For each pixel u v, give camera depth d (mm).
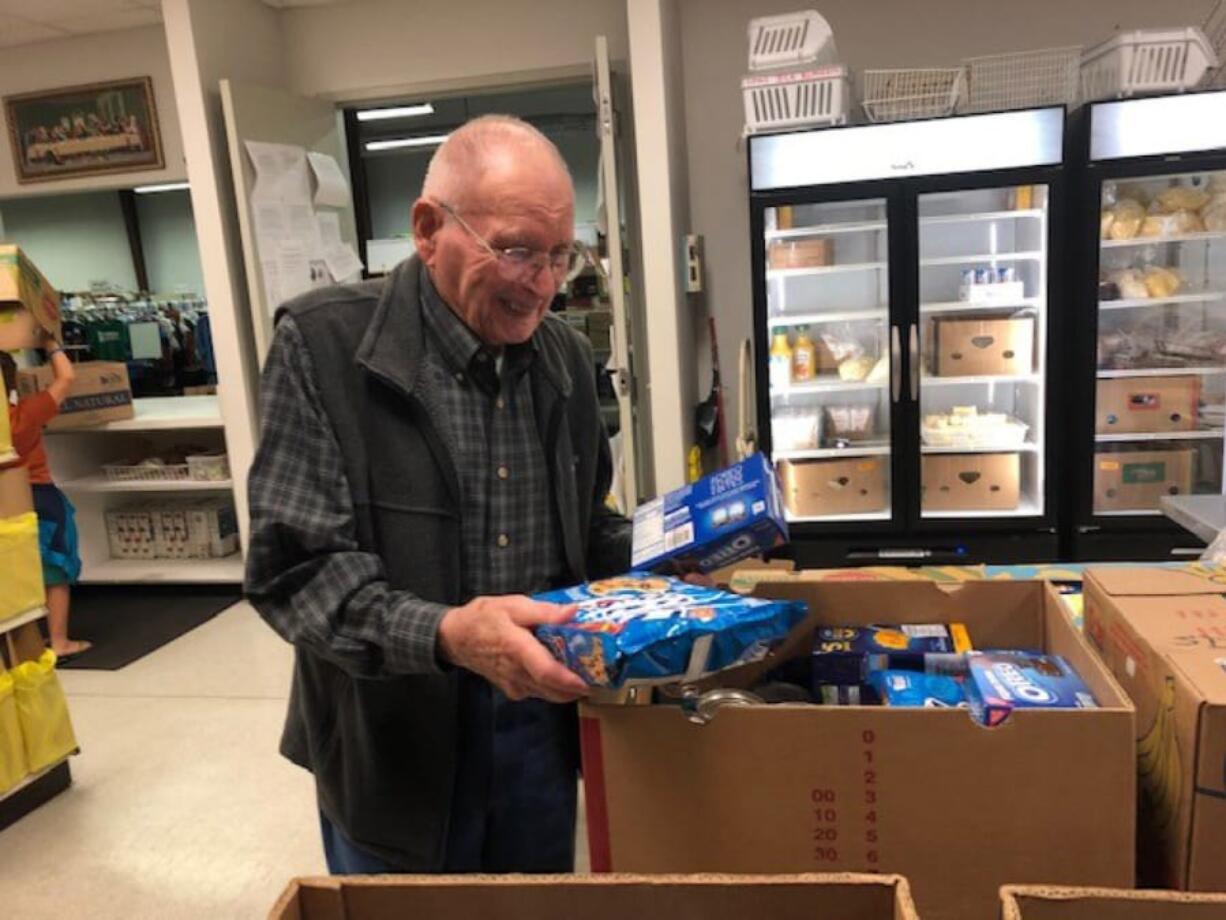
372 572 1073
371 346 1167
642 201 3836
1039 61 3787
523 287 1123
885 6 4145
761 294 3756
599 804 903
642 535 1194
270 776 2957
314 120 4660
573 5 4484
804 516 4027
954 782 810
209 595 4781
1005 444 3891
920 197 3916
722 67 4328
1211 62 3391
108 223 7117
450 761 1207
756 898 683
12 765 2725
